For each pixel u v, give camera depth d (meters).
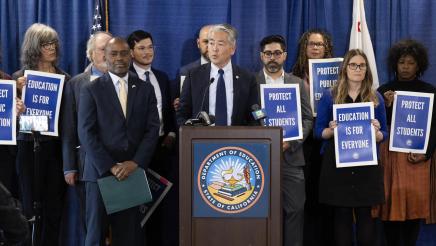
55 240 4.55
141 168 3.94
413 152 4.54
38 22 4.96
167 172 4.79
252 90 4.20
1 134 4.16
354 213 4.63
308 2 5.05
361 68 4.14
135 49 4.57
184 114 4.18
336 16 5.05
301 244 4.46
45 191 4.51
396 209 4.59
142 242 4.17
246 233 3.10
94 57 4.41
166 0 5.02
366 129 4.08
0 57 4.71
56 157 4.53
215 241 3.09
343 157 4.09
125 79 4.07
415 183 4.59
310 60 4.59
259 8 4.98
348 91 4.23
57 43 4.53
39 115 4.14
